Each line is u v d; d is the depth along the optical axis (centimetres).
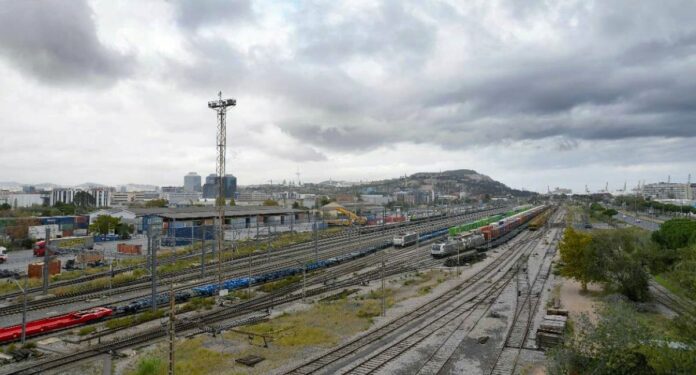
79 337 4206
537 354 3731
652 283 6619
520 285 6769
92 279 7031
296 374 3288
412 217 19725
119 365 3497
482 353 3762
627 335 2891
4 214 14212
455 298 5938
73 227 13188
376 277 7606
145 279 6944
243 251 10094
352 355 3709
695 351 2666
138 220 13200
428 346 3922
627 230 6675
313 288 6644
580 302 5553
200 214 13438
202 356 3678
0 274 7081
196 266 8131
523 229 16112
